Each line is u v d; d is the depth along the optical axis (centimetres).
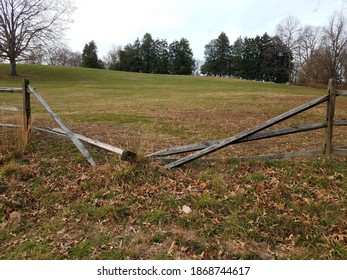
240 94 2012
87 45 7606
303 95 2069
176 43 7719
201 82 3572
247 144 632
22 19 3362
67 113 1067
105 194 433
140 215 391
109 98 1764
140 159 497
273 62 6881
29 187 464
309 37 6109
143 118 952
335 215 372
